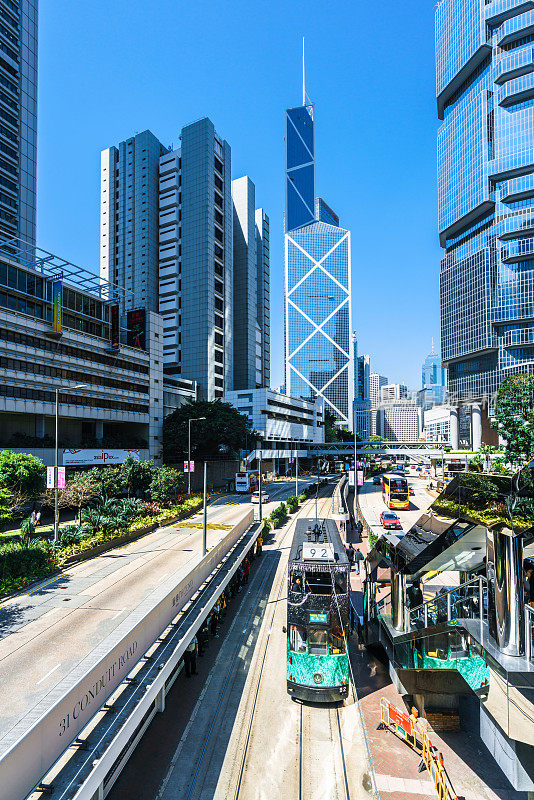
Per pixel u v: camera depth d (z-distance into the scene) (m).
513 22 116.19
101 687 11.70
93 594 19.72
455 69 131.75
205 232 106.25
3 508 32.50
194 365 106.06
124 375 69.12
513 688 9.31
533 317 115.56
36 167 80.88
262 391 104.50
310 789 12.62
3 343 48.94
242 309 128.25
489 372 126.88
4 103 74.31
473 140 127.38
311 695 16.34
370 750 14.22
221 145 115.50
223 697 17.09
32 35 80.81
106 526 30.59
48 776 9.44
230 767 13.41
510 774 9.50
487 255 122.06
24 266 53.66
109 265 122.94
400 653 16.47
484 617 12.65
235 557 27.55
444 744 14.66
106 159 126.19
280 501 66.19
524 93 117.06
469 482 11.62
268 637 22.30
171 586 20.72
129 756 13.66
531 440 37.78
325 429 166.75
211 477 83.25
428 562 14.99
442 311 145.25
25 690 11.91
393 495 60.69
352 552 33.44
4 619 16.95
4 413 55.97
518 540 9.78
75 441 66.69
